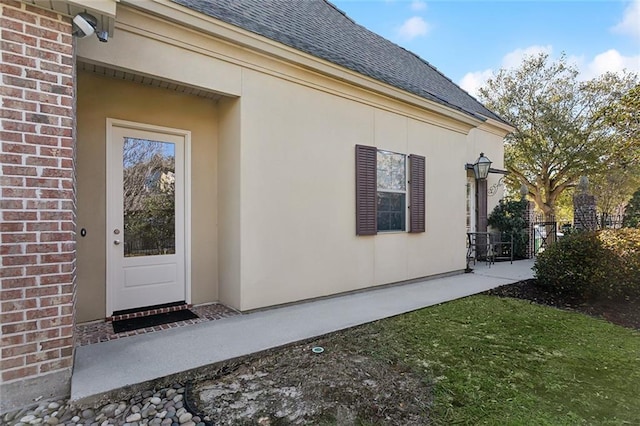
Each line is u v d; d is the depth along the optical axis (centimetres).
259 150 436
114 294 404
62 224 242
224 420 217
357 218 548
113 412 226
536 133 1512
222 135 462
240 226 422
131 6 333
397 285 616
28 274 229
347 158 539
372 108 577
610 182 1551
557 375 281
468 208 971
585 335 376
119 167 409
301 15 636
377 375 279
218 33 386
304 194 484
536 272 614
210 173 471
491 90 1616
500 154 1102
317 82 497
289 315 422
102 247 394
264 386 262
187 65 378
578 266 541
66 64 244
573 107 1447
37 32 232
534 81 1520
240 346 319
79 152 379
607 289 510
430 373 283
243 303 424
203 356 295
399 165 628
